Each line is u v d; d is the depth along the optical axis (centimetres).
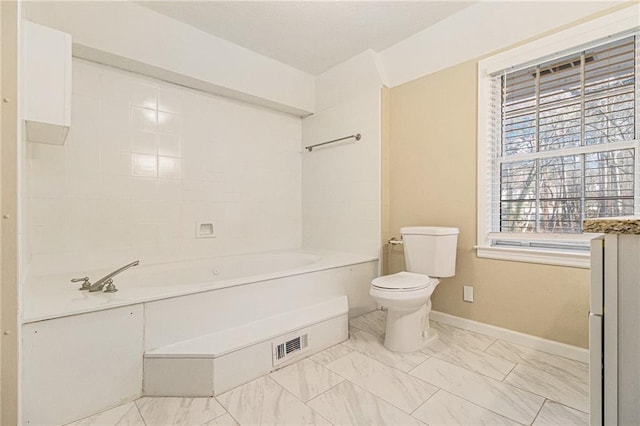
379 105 277
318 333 199
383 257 280
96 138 219
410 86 267
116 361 142
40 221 199
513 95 216
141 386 149
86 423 131
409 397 148
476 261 227
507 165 220
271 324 187
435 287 227
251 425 130
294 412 138
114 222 227
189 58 237
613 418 69
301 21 225
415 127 263
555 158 198
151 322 152
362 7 210
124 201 231
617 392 69
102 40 199
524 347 201
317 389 156
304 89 317
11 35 111
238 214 296
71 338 131
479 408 140
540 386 156
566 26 187
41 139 182
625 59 173
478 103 224
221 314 175
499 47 214
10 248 110
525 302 203
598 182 182
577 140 189
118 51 207
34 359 124
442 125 245
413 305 192
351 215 300
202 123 271
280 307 202
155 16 211
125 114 231
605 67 179
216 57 249
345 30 237
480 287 224
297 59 281
